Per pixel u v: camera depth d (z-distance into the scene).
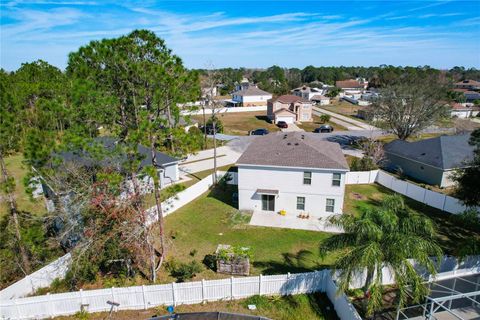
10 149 16.86
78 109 14.27
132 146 14.60
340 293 12.79
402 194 30.50
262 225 23.97
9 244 17.17
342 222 14.02
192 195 28.84
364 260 11.91
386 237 12.93
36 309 14.16
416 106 45.41
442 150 32.78
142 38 15.39
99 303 14.66
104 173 15.05
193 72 15.91
